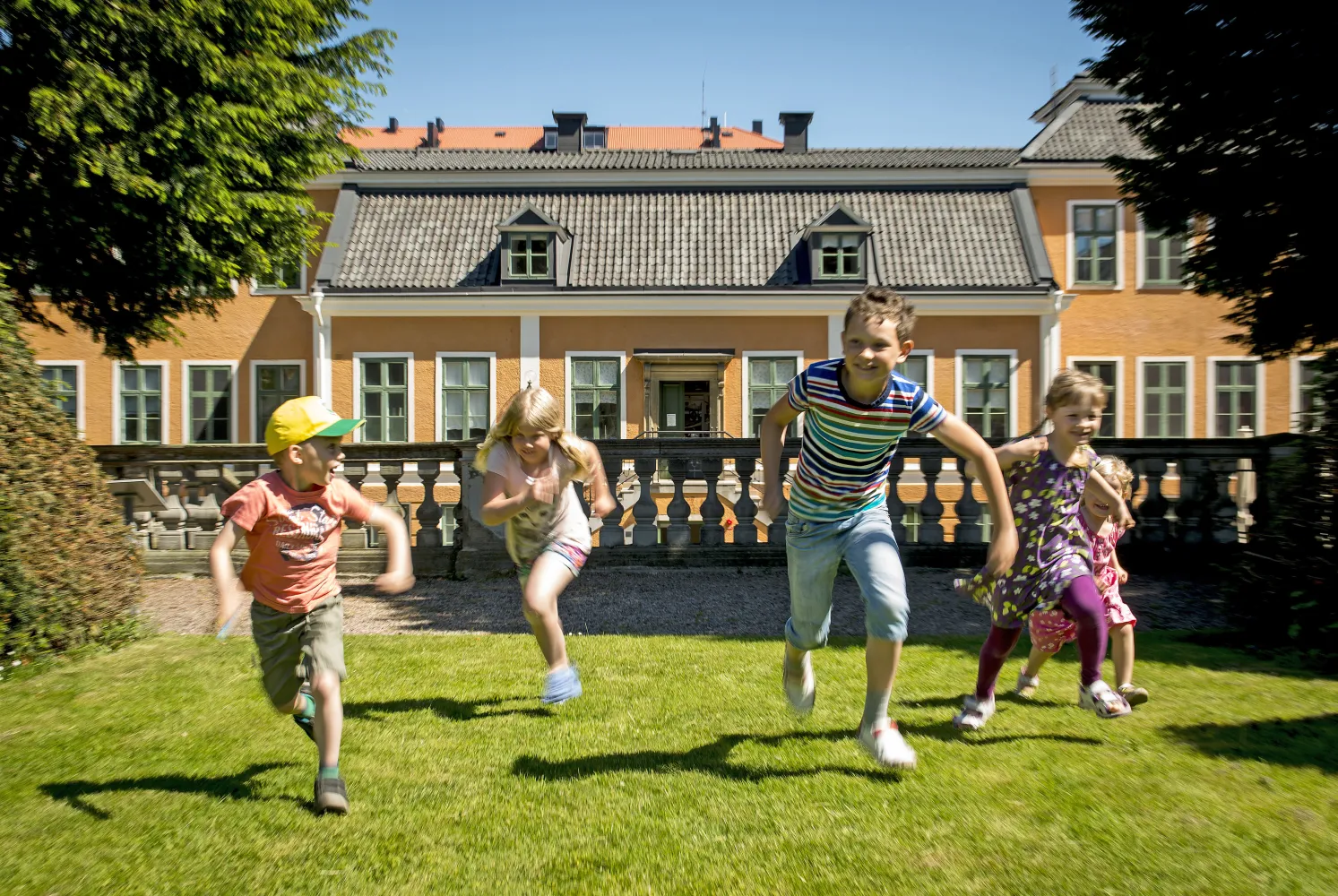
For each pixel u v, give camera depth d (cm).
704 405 2300
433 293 2162
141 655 525
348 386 2197
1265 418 2256
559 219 2298
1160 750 349
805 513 339
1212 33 842
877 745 316
